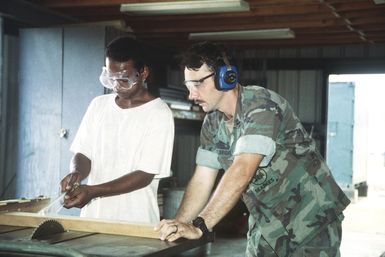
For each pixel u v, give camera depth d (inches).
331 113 431.8
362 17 243.6
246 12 237.0
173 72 348.8
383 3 213.5
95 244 66.6
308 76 333.7
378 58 317.7
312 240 79.7
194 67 74.9
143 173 93.0
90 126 99.9
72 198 86.0
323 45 315.9
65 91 213.6
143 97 98.2
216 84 75.0
